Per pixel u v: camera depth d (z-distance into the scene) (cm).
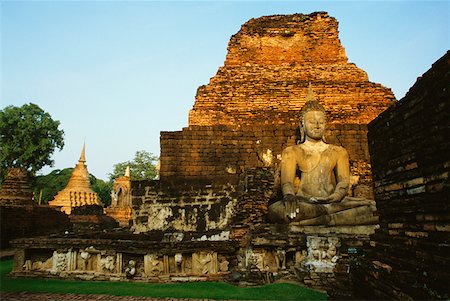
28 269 791
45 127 4047
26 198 1803
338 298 602
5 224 1462
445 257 339
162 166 1358
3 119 3859
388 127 517
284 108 1523
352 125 1385
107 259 769
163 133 1386
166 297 626
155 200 1305
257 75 1625
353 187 1275
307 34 1741
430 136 396
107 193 5406
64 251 782
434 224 381
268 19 1794
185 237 1130
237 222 1087
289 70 1638
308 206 876
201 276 744
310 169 1024
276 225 912
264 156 1366
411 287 384
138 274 757
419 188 419
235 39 1744
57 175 5259
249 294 641
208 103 1539
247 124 1476
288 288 670
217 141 1386
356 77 1599
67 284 720
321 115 1066
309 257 722
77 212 2350
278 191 1105
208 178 1348
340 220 866
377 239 543
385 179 527
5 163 3859
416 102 429
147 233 1186
